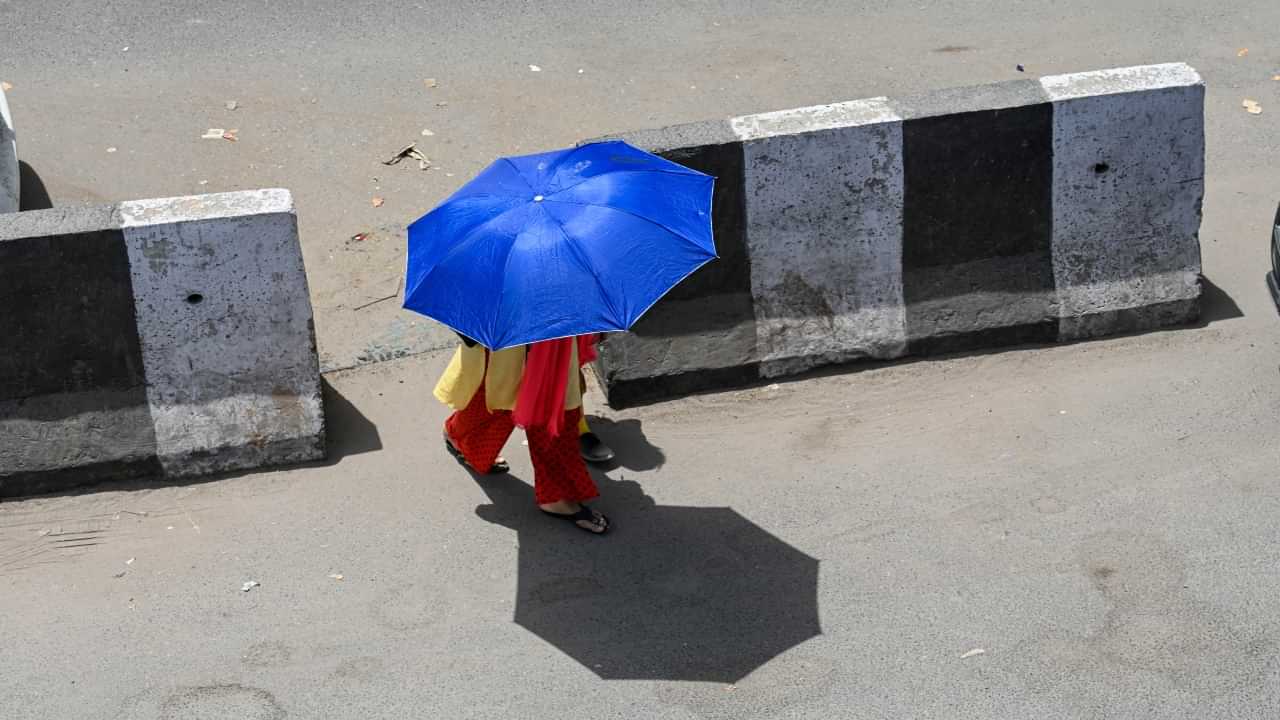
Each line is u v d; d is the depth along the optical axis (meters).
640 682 5.24
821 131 6.65
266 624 5.58
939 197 6.88
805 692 5.16
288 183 8.88
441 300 5.07
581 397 5.94
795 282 6.91
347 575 5.83
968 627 5.43
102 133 9.31
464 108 9.66
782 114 6.79
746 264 6.84
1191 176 7.06
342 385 7.09
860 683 5.19
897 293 7.00
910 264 6.98
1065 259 7.09
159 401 6.38
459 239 5.18
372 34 10.61
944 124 6.75
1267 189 8.52
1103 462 6.30
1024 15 10.91
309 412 6.47
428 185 8.86
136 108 9.60
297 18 10.81
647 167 5.48
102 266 6.15
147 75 9.99
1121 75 6.98
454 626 5.55
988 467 6.31
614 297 4.94
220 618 5.62
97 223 6.12
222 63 10.16
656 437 6.63
